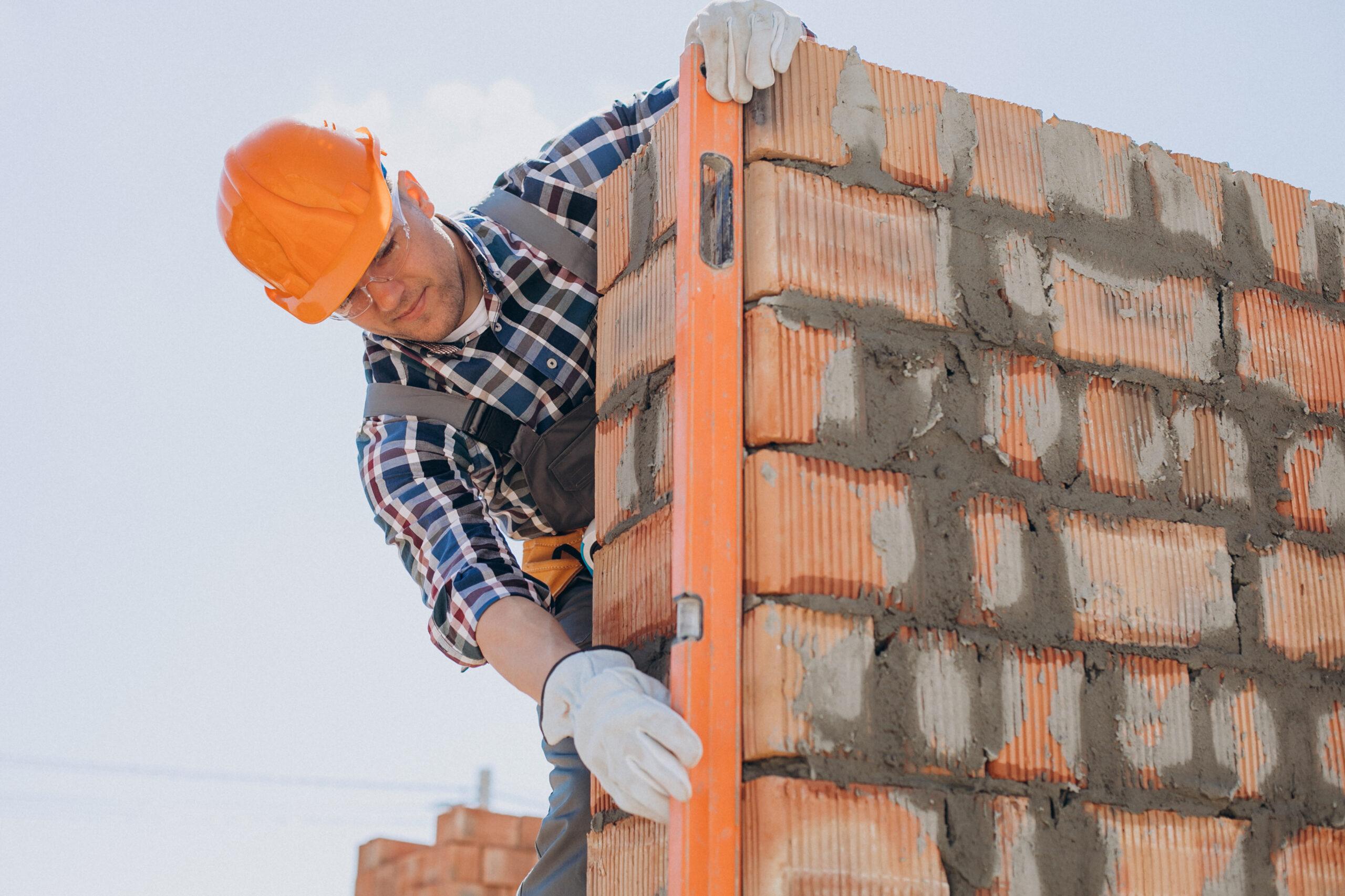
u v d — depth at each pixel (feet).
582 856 8.32
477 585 8.08
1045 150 7.61
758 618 6.21
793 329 6.62
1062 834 6.56
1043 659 6.78
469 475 9.43
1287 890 7.10
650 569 7.09
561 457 9.29
